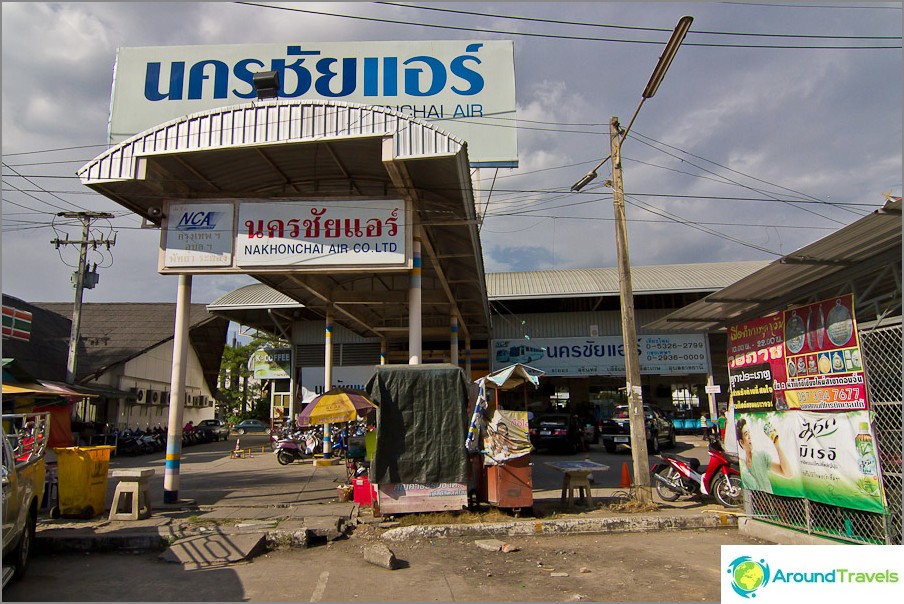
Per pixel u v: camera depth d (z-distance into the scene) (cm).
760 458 809
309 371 2708
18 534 588
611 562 688
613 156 1080
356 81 1566
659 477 1088
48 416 758
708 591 577
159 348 3422
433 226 1286
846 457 659
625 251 1052
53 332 2795
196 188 1149
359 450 1281
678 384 2892
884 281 745
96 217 2303
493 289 2644
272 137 1001
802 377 729
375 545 730
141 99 1591
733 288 791
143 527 826
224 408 5262
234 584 611
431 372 933
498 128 1519
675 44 837
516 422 927
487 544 765
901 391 628
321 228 1075
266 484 1337
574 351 2639
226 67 1599
